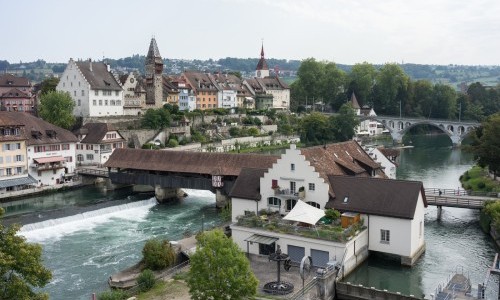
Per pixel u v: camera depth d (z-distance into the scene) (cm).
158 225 7812
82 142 12244
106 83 15625
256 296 4603
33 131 10562
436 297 4484
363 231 5650
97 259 6188
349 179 6134
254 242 5525
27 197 9850
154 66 18075
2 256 3319
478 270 5672
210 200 9712
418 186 5731
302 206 5678
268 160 8681
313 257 5391
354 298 4847
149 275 4900
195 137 16762
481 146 9750
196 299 3984
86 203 9119
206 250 3947
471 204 7750
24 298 3397
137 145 14650
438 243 6762
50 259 6181
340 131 18425
